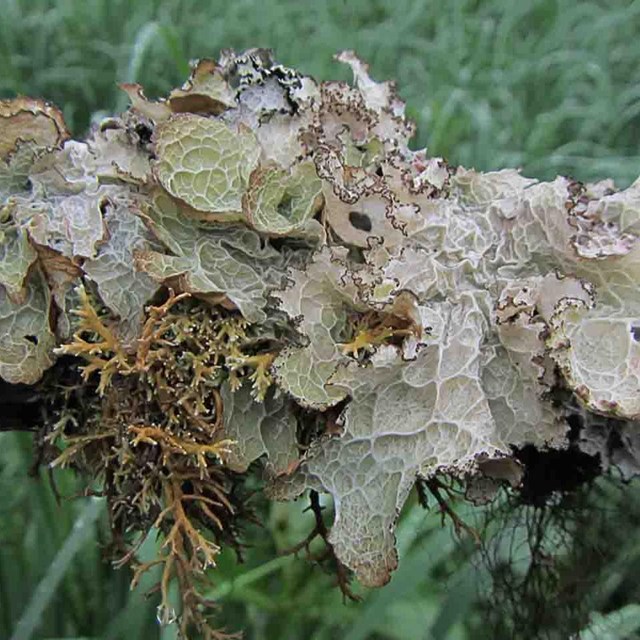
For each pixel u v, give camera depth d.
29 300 0.24
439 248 0.25
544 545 0.30
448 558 0.43
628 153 0.83
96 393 0.25
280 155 0.25
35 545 0.45
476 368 0.23
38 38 0.85
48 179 0.25
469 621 0.44
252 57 0.26
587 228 0.25
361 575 0.23
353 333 0.24
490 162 0.70
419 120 0.72
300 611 0.48
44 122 0.25
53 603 0.43
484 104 0.78
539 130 0.81
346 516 0.23
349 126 0.26
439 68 0.89
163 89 0.81
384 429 0.23
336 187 0.24
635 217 0.25
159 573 0.40
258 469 0.27
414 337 0.23
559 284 0.24
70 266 0.24
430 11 1.00
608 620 0.37
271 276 0.24
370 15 1.02
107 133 0.25
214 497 0.25
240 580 0.45
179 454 0.24
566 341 0.23
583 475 0.28
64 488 0.44
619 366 0.23
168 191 0.23
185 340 0.23
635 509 0.31
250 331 0.24
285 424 0.24
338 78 0.89
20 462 0.50
